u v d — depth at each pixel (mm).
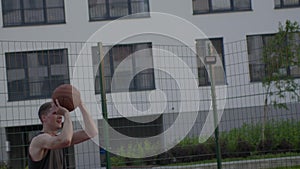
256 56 11969
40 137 3502
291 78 11734
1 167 8164
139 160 8133
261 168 8805
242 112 9312
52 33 17547
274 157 8891
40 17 17625
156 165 8375
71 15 17609
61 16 17703
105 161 7500
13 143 8383
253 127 9422
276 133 9484
